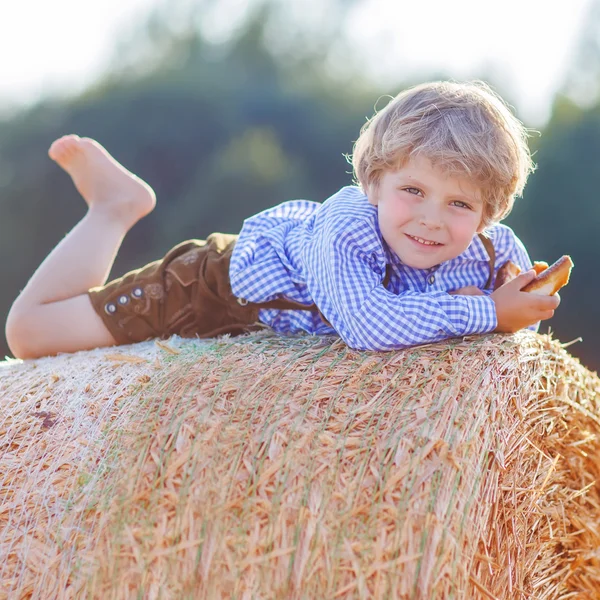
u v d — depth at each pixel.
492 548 6.02
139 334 8.48
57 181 38.66
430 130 6.55
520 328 6.95
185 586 5.88
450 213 6.66
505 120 6.87
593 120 30.75
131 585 5.95
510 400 6.41
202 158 39.34
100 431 6.52
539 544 6.72
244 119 40.03
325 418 6.16
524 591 6.52
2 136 39.47
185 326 8.41
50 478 6.40
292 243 7.92
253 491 5.96
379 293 6.86
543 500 6.85
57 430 6.66
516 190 7.07
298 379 6.50
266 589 5.77
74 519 6.19
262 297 7.73
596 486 7.14
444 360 6.48
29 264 38.16
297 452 6.02
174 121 39.56
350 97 41.38
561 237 29.27
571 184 29.69
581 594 7.16
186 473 6.10
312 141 39.84
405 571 5.63
